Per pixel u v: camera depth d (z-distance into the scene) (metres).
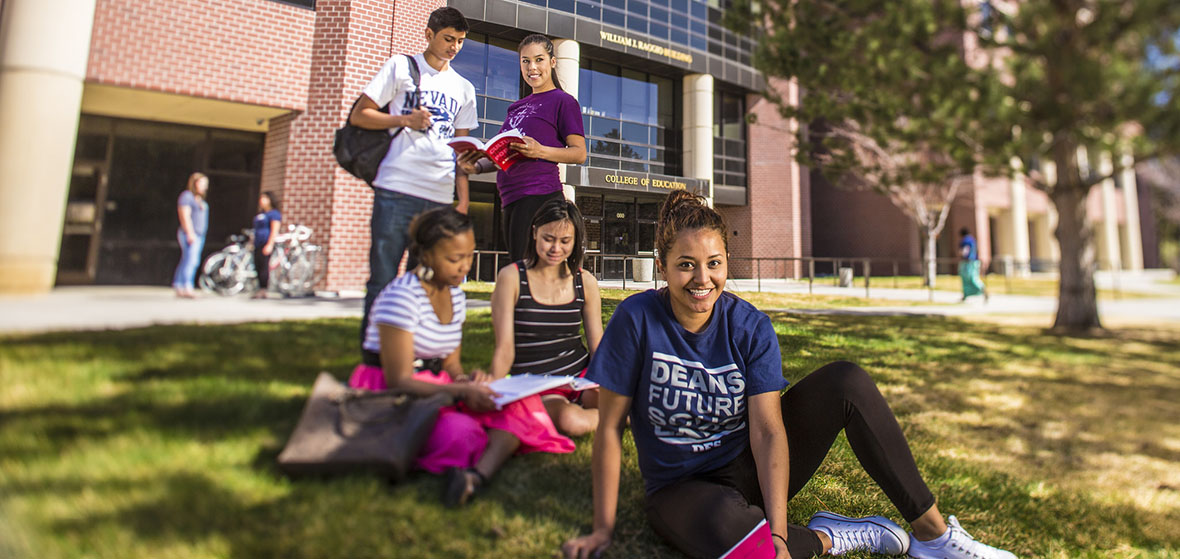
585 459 1.42
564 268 1.65
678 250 1.22
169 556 0.75
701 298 1.22
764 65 4.08
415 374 1.32
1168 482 2.41
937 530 1.36
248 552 0.80
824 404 1.34
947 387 3.14
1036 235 18.31
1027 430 2.78
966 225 14.38
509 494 1.20
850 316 4.01
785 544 1.18
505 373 1.52
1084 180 6.01
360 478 1.02
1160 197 24.22
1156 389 4.04
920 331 4.37
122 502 0.79
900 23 3.73
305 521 0.88
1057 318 6.38
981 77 3.62
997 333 5.22
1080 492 2.20
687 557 1.16
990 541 1.65
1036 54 3.26
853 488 1.77
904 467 1.33
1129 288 15.18
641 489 1.45
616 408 1.24
